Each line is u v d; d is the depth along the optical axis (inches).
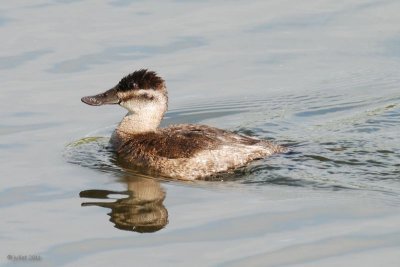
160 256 483.2
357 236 499.5
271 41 842.2
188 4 917.2
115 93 655.1
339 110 716.7
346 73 785.6
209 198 560.1
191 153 612.1
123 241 502.0
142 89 647.8
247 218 527.2
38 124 694.5
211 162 608.4
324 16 889.5
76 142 663.8
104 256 484.1
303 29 864.3
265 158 614.5
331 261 473.7
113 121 706.8
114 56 812.6
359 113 706.2
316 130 676.7
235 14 895.7
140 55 814.5
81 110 723.4
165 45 833.5
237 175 597.9
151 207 548.1
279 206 542.0
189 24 873.5
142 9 906.7
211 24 873.5
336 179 580.4
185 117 713.6
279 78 780.6
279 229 511.8
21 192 572.4
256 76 783.7
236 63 805.2
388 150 627.2
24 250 492.1
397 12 895.7
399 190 560.4
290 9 904.9
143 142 634.8
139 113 649.0
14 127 687.7
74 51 820.6
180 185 585.9
